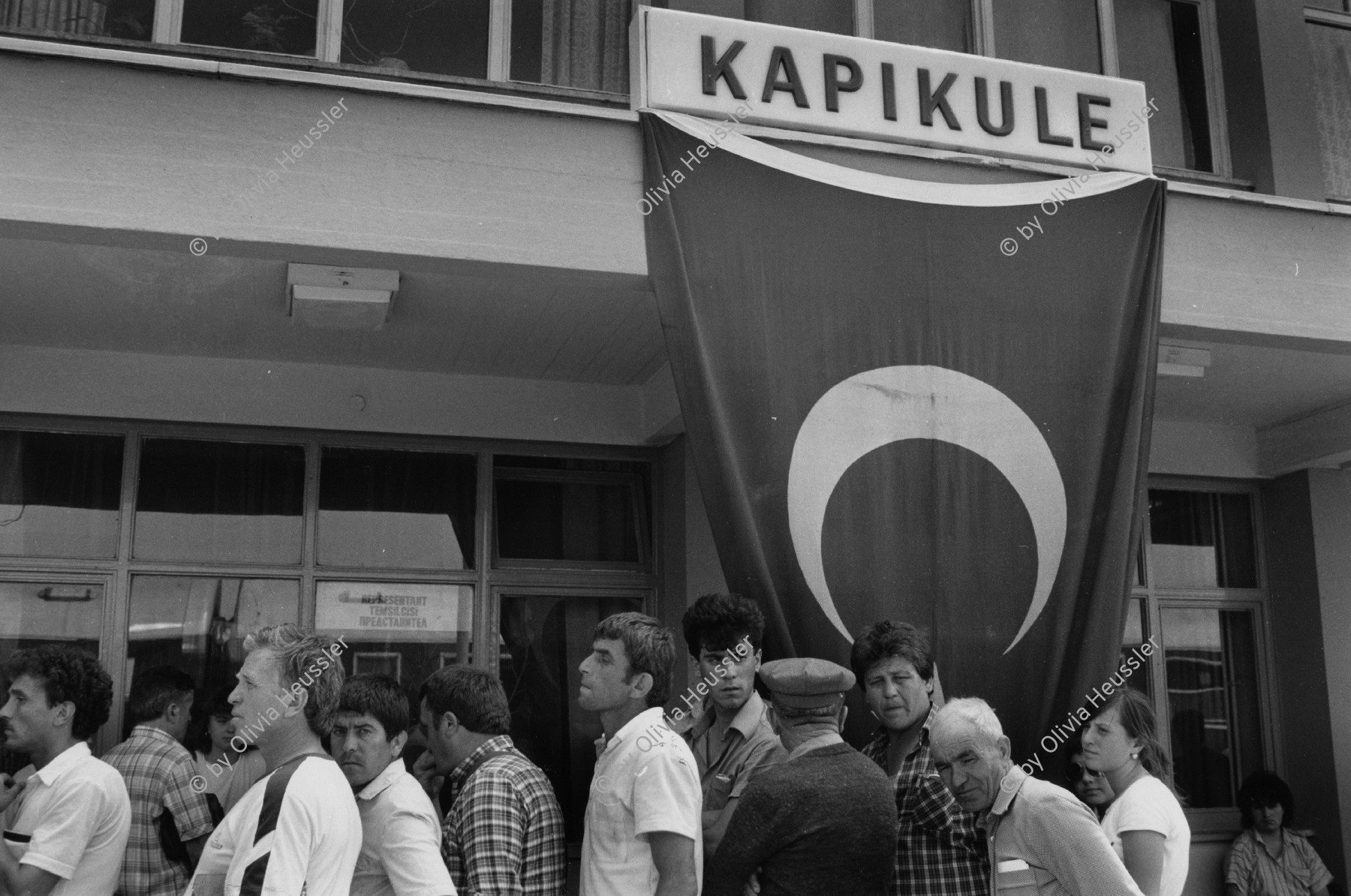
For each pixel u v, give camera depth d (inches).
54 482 201.2
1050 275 182.4
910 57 182.7
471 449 220.1
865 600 164.7
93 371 201.6
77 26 171.5
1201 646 260.2
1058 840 118.6
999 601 170.7
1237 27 229.8
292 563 207.9
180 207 148.0
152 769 158.9
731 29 174.9
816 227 172.7
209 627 203.0
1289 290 196.7
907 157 179.6
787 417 165.8
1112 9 225.1
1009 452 175.0
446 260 156.7
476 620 215.3
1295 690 255.8
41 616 196.2
